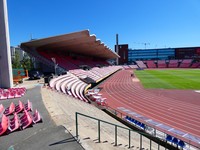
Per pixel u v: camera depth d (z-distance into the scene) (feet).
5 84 75.77
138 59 459.73
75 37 115.44
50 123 30.83
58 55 167.12
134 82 151.74
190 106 74.64
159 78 175.01
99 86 134.92
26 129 28.17
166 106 75.46
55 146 22.49
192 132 49.11
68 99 60.75
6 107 43.42
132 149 27.09
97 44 157.89
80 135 26.03
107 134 31.83
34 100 49.57
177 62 402.11
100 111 58.29
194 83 135.54
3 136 25.93
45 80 85.30
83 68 168.45
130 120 52.31
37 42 122.31
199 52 415.64
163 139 39.42
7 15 76.54
